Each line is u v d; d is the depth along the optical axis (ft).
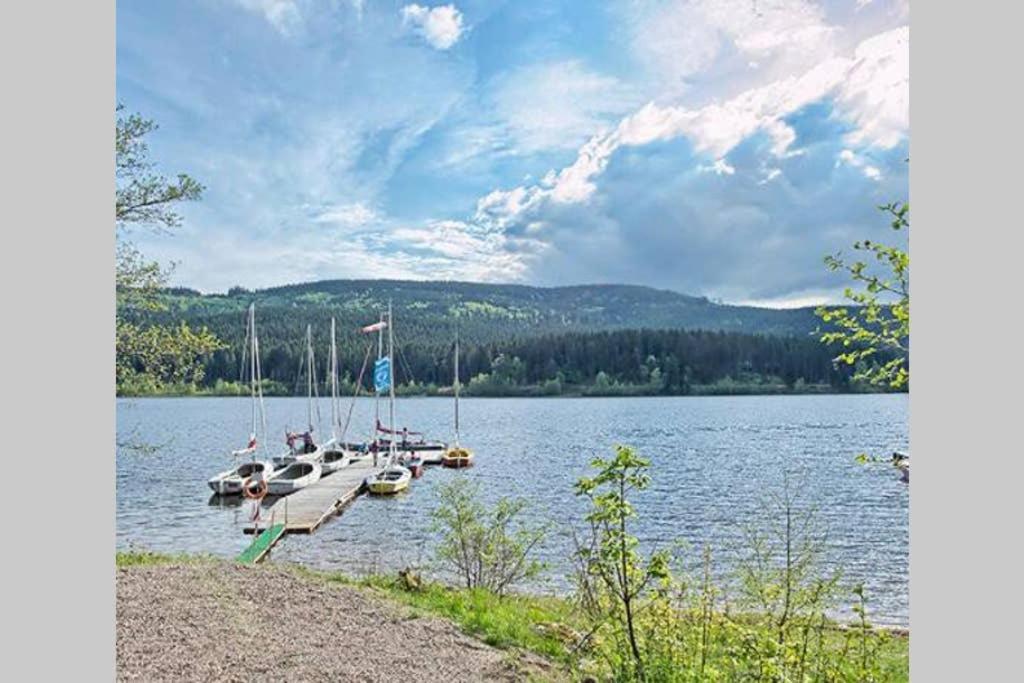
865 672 21.48
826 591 24.09
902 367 19.20
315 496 99.76
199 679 22.88
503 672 24.97
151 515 91.66
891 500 99.91
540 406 350.64
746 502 98.32
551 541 53.01
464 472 134.62
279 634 27.58
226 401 392.68
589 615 28.71
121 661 23.79
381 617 30.53
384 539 75.92
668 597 23.54
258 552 64.54
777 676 20.13
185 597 30.96
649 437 200.13
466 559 42.52
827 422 245.65
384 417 290.97
